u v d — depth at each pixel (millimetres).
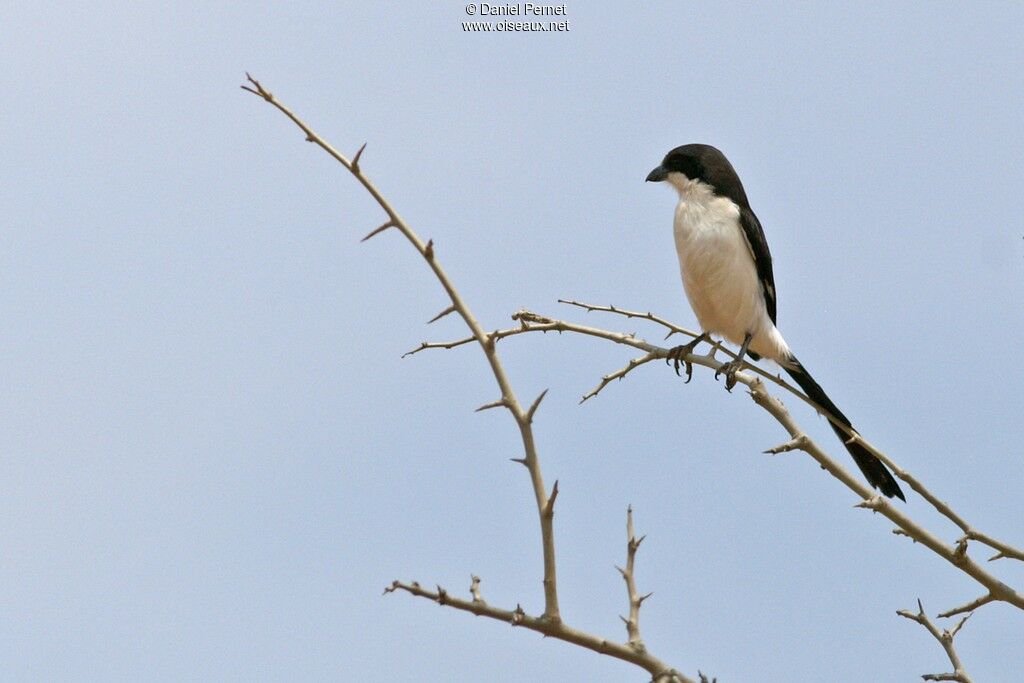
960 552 7922
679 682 5824
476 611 5867
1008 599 7945
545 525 6125
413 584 5836
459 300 6809
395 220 7020
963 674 7828
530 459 6414
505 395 6598
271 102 7215
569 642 5965
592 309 9773
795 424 8617
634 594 6191
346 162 7172
